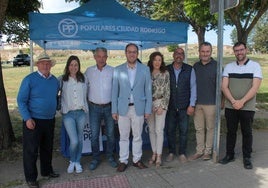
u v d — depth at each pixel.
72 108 5.55
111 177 5.53
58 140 7.90
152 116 5.97
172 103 6.11
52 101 5.17
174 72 6.07
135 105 5.62
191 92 6.06
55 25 6.11
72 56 5.56
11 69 36.72
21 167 6.08
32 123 4.96
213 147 6.13
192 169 5.79
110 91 5.84
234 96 5.75
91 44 9.87
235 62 5.80
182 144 6.23
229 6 5.45
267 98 14.48
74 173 5.75
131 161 6.26
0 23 6.62
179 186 5.12
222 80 5.85
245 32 9.86
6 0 6.50
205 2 10.83
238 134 7.86
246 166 5.75
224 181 5.25
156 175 5.57
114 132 6.21
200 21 11.80
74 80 5.55
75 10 6.70
